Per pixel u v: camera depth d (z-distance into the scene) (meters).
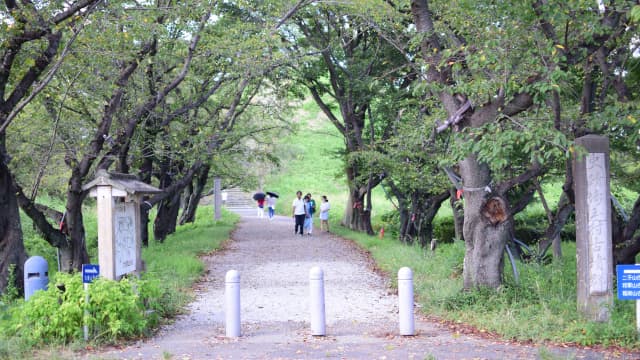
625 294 8.96
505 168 12.86
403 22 19.94
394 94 24.70
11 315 10.16
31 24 11.68
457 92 11.12
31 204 13.59
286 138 48.06
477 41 11.49
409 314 9.77
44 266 10.97
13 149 16.09
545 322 9.56
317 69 26.97
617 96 12.55
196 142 19.62
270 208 43.53
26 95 13.58
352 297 13.81
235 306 9.92
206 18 15.72
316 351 8.83
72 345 8.82
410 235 25.53
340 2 18.12
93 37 12.58
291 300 13.58
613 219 13.16
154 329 10.37
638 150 13.61
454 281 13.68
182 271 16.25
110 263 9.91
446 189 20.73
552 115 11.84
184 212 37.53
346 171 31.97
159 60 17.44
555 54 9.94
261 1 18.62
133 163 19.69
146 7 14.24
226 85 20.98
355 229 31.55
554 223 14.91
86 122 16.20
